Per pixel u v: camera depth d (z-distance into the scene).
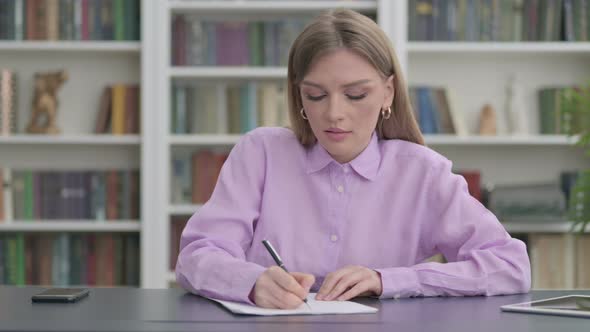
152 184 3.38
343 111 1.39
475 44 3.39
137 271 3.46
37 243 3.43
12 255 3.42
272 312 1.17
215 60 3.45
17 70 3.54
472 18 3.43
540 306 1.21
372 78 1.40
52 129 3.44
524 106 3.56
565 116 3.43
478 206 1.59
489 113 3.47
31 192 3.44
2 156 3.58
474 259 1.45
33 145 3.58
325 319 1.13
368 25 1.44
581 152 3.59
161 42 3.38
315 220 1.62
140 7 3.45
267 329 1.04
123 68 3.58
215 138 3.41
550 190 3.33
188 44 3.44
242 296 1.26
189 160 3.46
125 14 3.44
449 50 3.40
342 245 1.61
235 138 3.42
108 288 1.49
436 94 3.45
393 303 1.30
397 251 1.62
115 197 3.46
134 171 3.46
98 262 3.45
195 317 1.14
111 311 1.19
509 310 1.20
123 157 3.61
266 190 1.63
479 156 3.61
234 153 1.67
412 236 1.62
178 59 3.43
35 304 1.26
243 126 3.46
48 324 1.08
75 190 3.45
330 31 1.39
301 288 1.24
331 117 1.39
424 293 1.38
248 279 1.27
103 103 3.48
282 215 1.62
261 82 3.59
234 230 1.58
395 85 1.57
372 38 1.42
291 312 1.17
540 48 3.40
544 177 3.60
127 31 3.44
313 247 1.61
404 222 1.62
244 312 1.17
